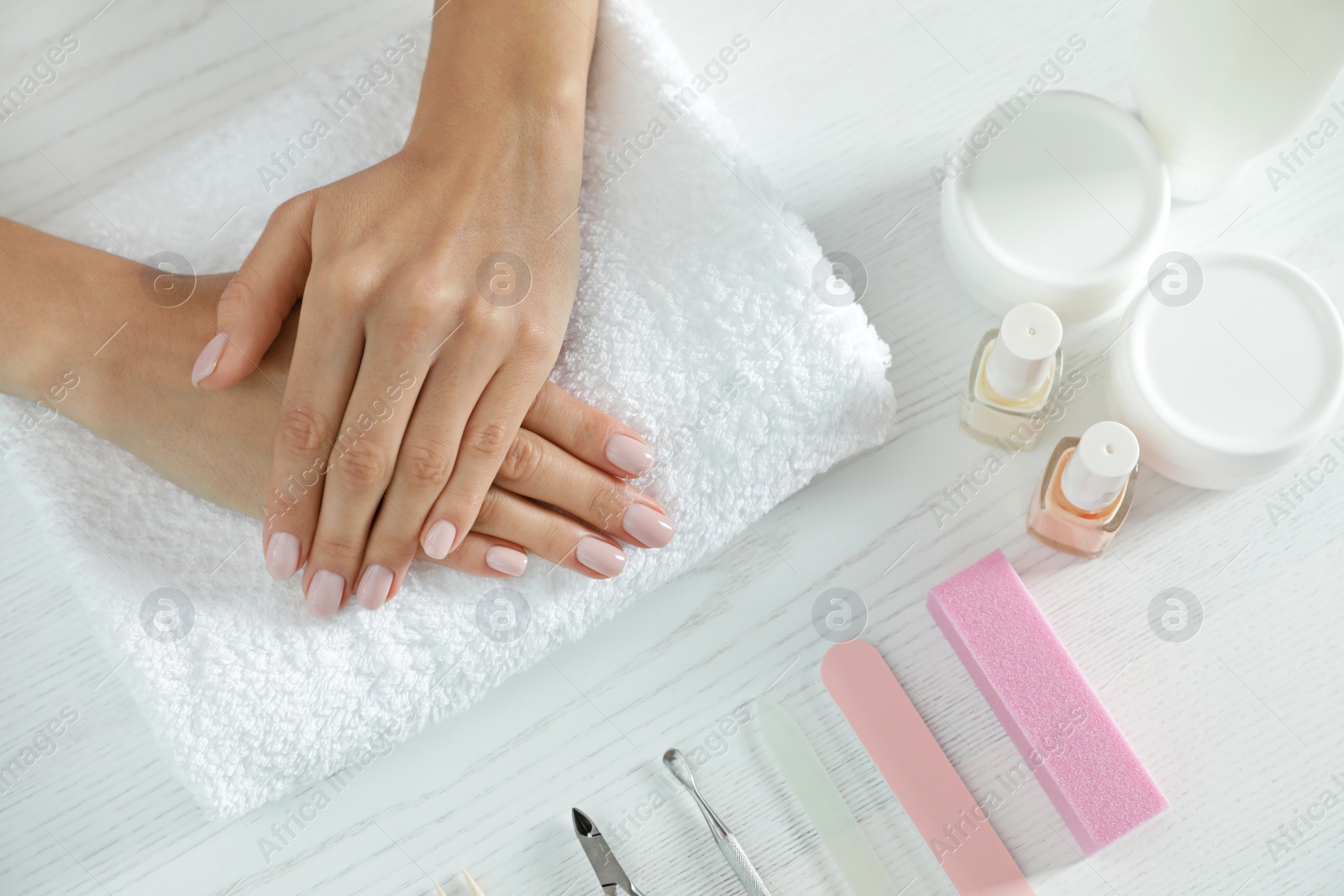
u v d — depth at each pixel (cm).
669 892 65
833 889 65
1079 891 64
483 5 67
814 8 72
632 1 67
